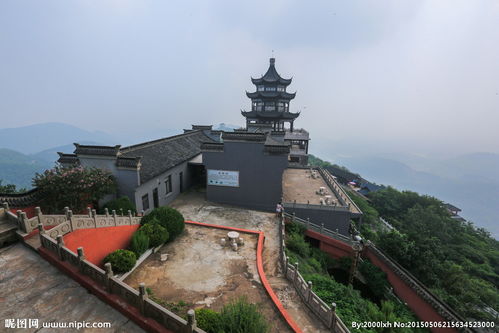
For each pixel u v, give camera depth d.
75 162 18.22
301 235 19.59
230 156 21.80
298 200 24.34
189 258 12.82
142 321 6.20
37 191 14.34
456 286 18.81
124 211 15.98
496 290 24.45
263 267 12.80
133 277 11.09
